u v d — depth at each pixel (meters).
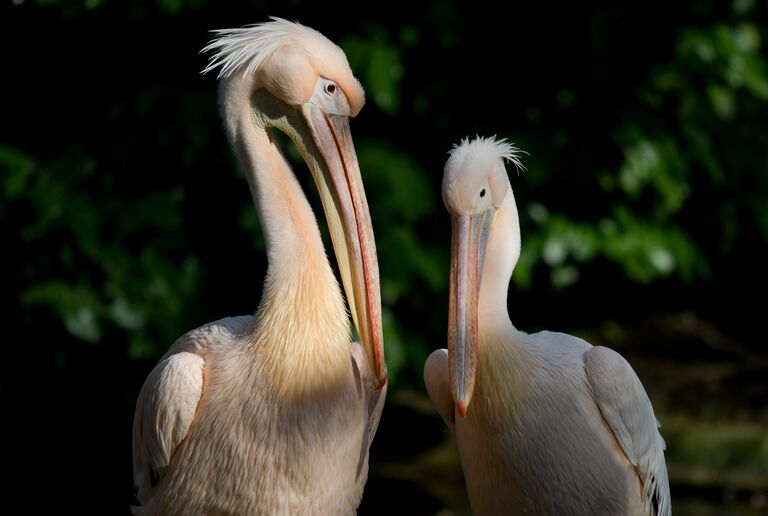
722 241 14.38
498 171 6.92
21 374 11.82
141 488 7.09
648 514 7.37
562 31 12.17
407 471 12.45
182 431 6.58
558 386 6.88
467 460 7.20
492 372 6.88
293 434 6.52
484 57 12.17
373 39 11.47
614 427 6.93
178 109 11.28
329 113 6.89
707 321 15.75
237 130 6.89
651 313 15.85
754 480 11.70
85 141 11.76
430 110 12.28
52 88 11.98
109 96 11.81
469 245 6.73
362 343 6.97
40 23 11.75
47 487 11.87
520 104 12.46
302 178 11.52
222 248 12.05
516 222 7.14
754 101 13.72
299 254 6.74
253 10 11.76
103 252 10.99
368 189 11.48
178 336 11.25
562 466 6.86
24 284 11.24
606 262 14.89
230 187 11.87
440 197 12.22
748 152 13.77
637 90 12.84
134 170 11.70
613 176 12.44
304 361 6.58
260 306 6.74
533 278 13.95
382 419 13.28
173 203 11.09
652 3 12.60
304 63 6.78
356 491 7.09
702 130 13.18
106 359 11.88
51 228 10.95
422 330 12.30
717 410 13.16
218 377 6.64
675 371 14.35
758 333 15.45
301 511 6.63
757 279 16.38
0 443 12.45
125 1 11.15
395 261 11.39
